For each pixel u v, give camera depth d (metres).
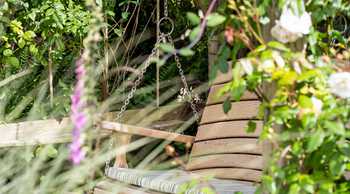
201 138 3.65
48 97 4.74
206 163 3.53
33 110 4.40
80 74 2.06
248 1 1.92
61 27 4.54
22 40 4.48
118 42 5.32
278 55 1.82
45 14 4.59
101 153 3.31
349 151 1.79
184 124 4.91
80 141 2.00
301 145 1.81
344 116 1.80
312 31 1.93
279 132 1.92
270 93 1.95
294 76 1.78
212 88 3.76
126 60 5.71
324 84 1.86
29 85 4.76
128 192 2.96
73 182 3.14
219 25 2.04
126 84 5.22
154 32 5.93
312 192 1.76
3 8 4.48
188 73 5.63
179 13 5.78
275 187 1.80
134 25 5.66
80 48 4.77
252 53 1.86
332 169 1.78
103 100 4.77
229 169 3.40
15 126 4.07
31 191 3.28
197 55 5.64
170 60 5.76
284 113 1.80
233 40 1.97
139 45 5.89
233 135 3.53
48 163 3.81
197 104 5.21
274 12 1.96
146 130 3.41
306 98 1.79
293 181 1.80
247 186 2.89
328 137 1.83
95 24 2.25
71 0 4.75
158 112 4.84
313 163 1.85
